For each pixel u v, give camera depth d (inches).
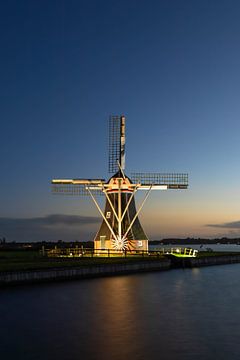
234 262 3344.0
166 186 2780.5
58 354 839.7
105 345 898.1
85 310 1230.3
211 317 1163.9
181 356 832.9
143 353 849.5
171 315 1184.8
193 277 2137.1
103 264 2055.9
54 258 2359.7
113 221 2667.3
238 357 827.4
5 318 1121.4
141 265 2284.7
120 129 2837.1
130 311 1229.7
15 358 816.3
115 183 2701.8
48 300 1374.3
